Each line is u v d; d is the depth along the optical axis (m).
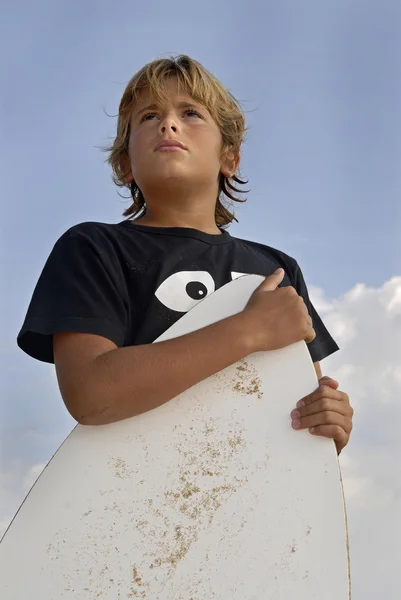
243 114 2.34
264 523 1.50
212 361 1.56
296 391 1.63
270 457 1.56
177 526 1.50
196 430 1.58
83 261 1.75
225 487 1.53
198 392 1.62
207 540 1.48
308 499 1.52
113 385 1.52
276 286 1.77
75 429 1.59
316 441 1.58
